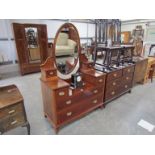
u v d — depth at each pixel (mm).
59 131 1876
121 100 2775
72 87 2061
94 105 2262
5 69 4875
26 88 3334
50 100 1754
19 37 4055
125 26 7918
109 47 2496
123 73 2674
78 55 2285
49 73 1856
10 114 1499
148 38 6992
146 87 3492
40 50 4566
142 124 2039
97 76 2109
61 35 2041
